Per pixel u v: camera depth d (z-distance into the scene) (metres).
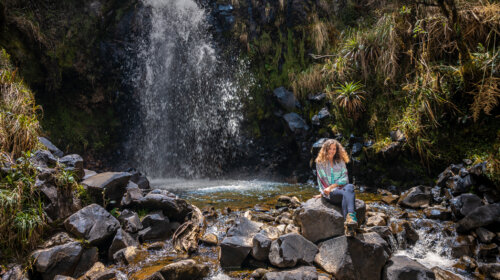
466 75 5.28
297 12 8.84
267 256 3.17
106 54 8.22
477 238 3.58
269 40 8.98
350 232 3.00
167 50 9.33
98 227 3.39
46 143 4.51
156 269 3.07
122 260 3.22
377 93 6.69
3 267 2.84
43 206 3.38
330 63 7.53
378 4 7.64
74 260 3.00
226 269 3.14
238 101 8.89
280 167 8.07
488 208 3.67
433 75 5.70
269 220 4.29
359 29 7.64
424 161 5.71
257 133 8.59
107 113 8.47
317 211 3.33
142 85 8.95
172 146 9.30
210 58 9.22
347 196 3.31
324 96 7.63
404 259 3.05
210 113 9.11
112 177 4.14
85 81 7.92
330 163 3.55
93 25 7.95
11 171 3.38
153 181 8.20
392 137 6.11
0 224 2.95
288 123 7.82
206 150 8.97
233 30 9.07
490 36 5.45
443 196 5.01
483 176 4.45
